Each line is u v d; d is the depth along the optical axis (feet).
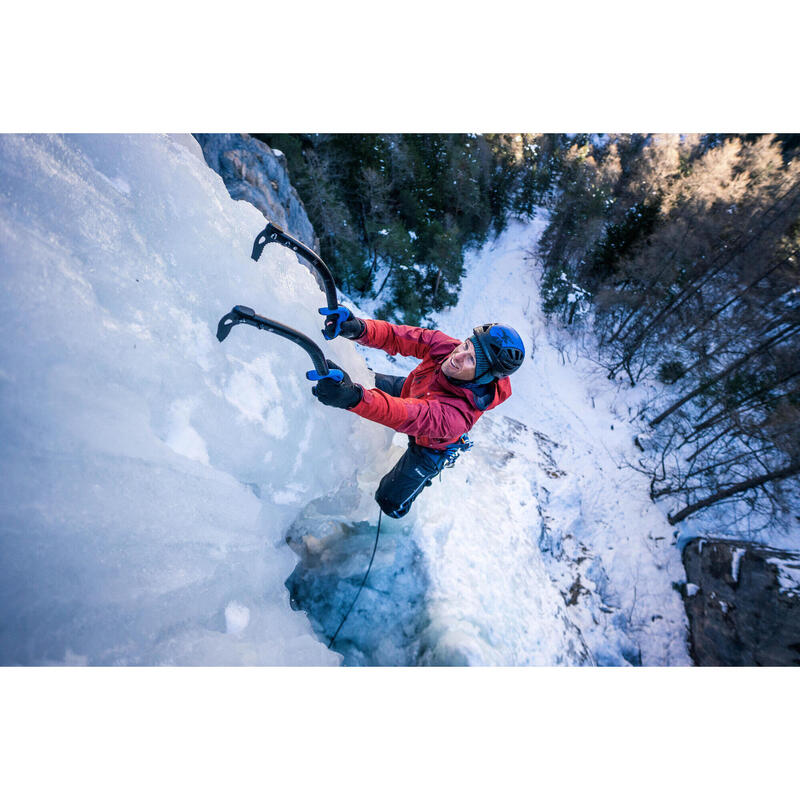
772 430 35.19
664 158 80.64
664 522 38.81
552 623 9.48
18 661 3.12
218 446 4.30
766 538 37.24
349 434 6.25
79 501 3.47
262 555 5.50
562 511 21.16
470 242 73.67
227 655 4.48
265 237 4.76
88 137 3.73
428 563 7.81
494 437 21.34
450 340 5.74
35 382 3.11
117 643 3.73
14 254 3.00
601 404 51.57
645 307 55.57
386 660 6.79
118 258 3.67
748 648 26.99
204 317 4.33
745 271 54.34
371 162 55.88
